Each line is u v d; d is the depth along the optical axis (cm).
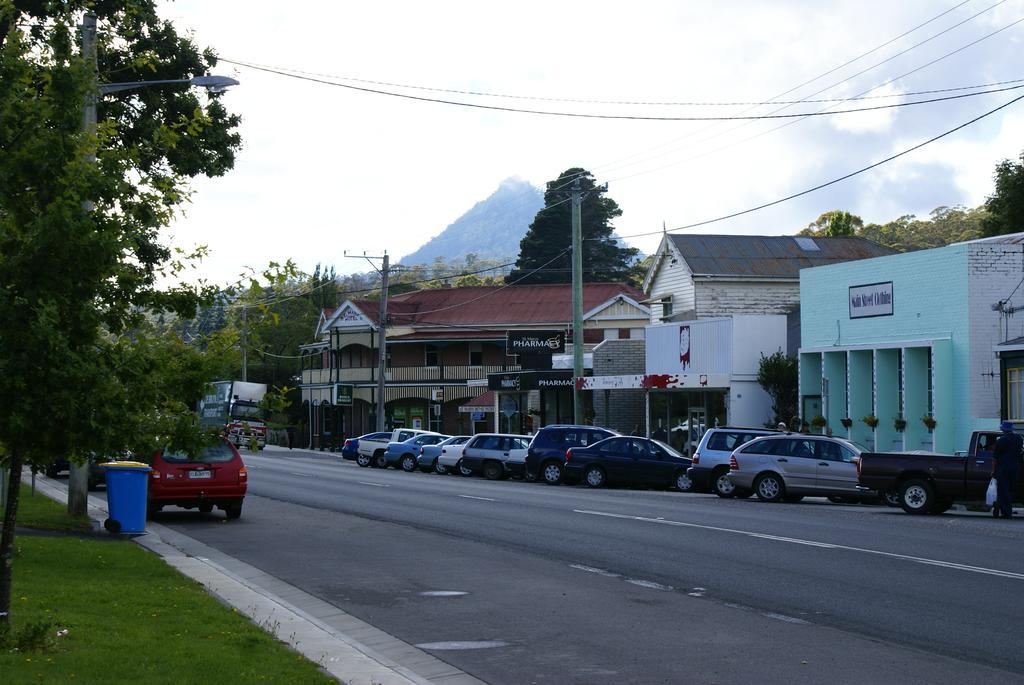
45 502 2603
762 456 2894
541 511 2498
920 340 3281
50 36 1025
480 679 934
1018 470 2359
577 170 9212
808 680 916
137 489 2008
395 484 3653
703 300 4838
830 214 9044
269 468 4856
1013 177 4762
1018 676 927
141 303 986
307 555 1764
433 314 7606
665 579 1484
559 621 1191
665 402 4712
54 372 842
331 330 8038
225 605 1220
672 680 919
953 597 1305
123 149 1009
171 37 2819
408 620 1205
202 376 988
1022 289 3206
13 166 916
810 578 1462
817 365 3794
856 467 2722
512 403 5191
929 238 9906
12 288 866
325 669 914
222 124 2964
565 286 7519
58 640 932
